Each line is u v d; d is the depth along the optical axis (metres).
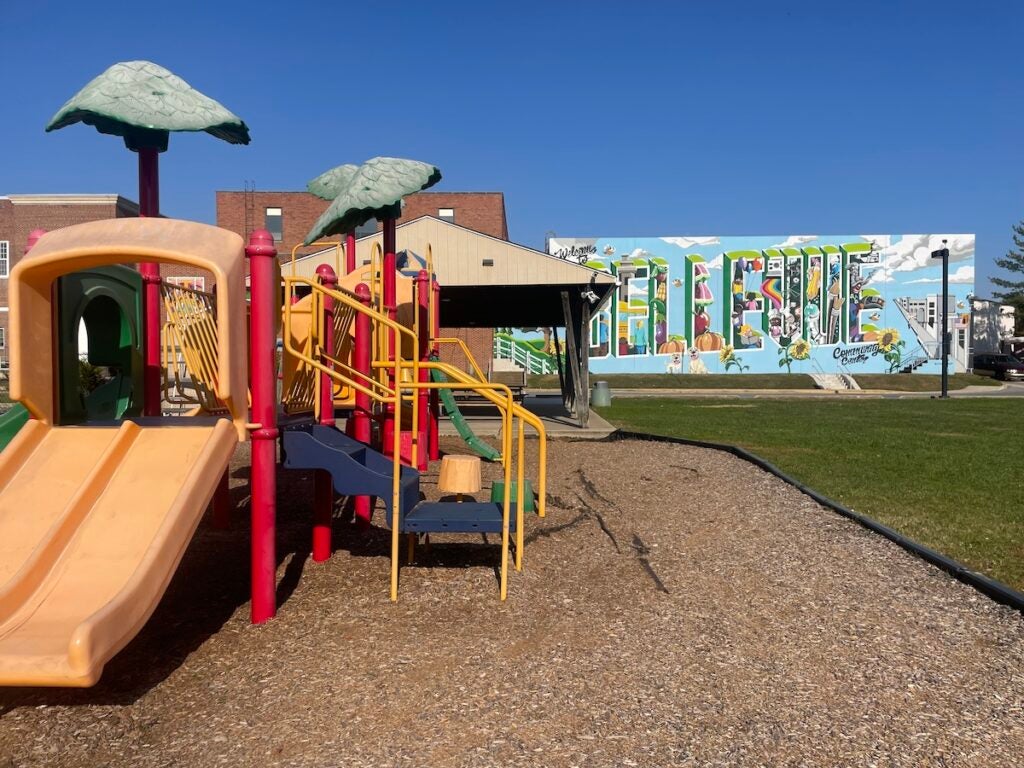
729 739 3.02
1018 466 10.17
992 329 52.44
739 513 7.15
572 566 5.46
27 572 3.36
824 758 2.89
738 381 39.41
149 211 5.07
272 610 4.41
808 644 4.02
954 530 6.40
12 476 3.89
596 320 41.53
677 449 11.89
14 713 3.28
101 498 3.77
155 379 5.40
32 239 4.57
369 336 6.71
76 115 4.79
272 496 4.40
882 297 41.50
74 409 4.74
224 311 3.90
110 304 6.08
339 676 3.61
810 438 13.77
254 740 3.03
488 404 21.19
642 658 3.81
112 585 3.39
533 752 2.92
